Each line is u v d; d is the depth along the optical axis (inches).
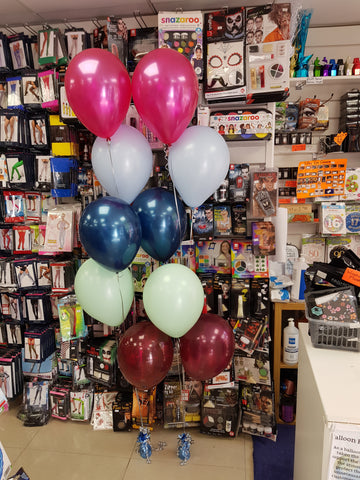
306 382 52.7
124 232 55.9
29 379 104.1
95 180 93.5
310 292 55.3
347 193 98.7
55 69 89.2
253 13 76.7
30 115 95.7
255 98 79.9
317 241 105.3
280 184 102.8
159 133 57.0
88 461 79.0
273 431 84.1
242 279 87.7
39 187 94.2
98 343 92.4
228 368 85.2
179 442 80.3
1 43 91.5
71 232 88.9
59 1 82.8
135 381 67.0
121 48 81.3
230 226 86.1
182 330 61.7
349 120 95.3
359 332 51.4
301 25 90.8
